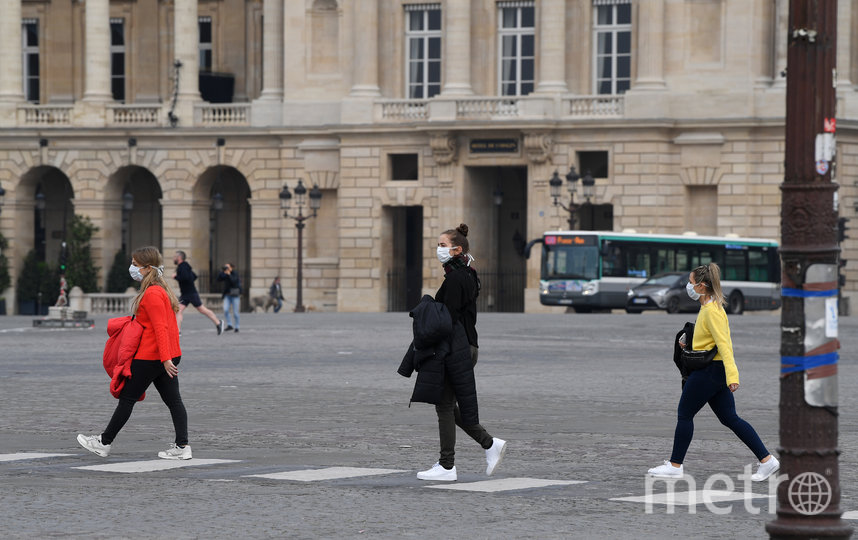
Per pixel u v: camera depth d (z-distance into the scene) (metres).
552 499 23.97
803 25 14.68
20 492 24.56
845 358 56.72
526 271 118.56
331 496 24.19
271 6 124.00
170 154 125.94
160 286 28.62
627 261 106.44
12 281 129.00
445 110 115.31
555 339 70.38
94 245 127.62
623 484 25.62
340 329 80.50
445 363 25.36
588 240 106.19
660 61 112.50
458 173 116.38
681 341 26.27
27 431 33.53
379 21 120.19
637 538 20.64
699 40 112.31
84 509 22.91
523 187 125.06
